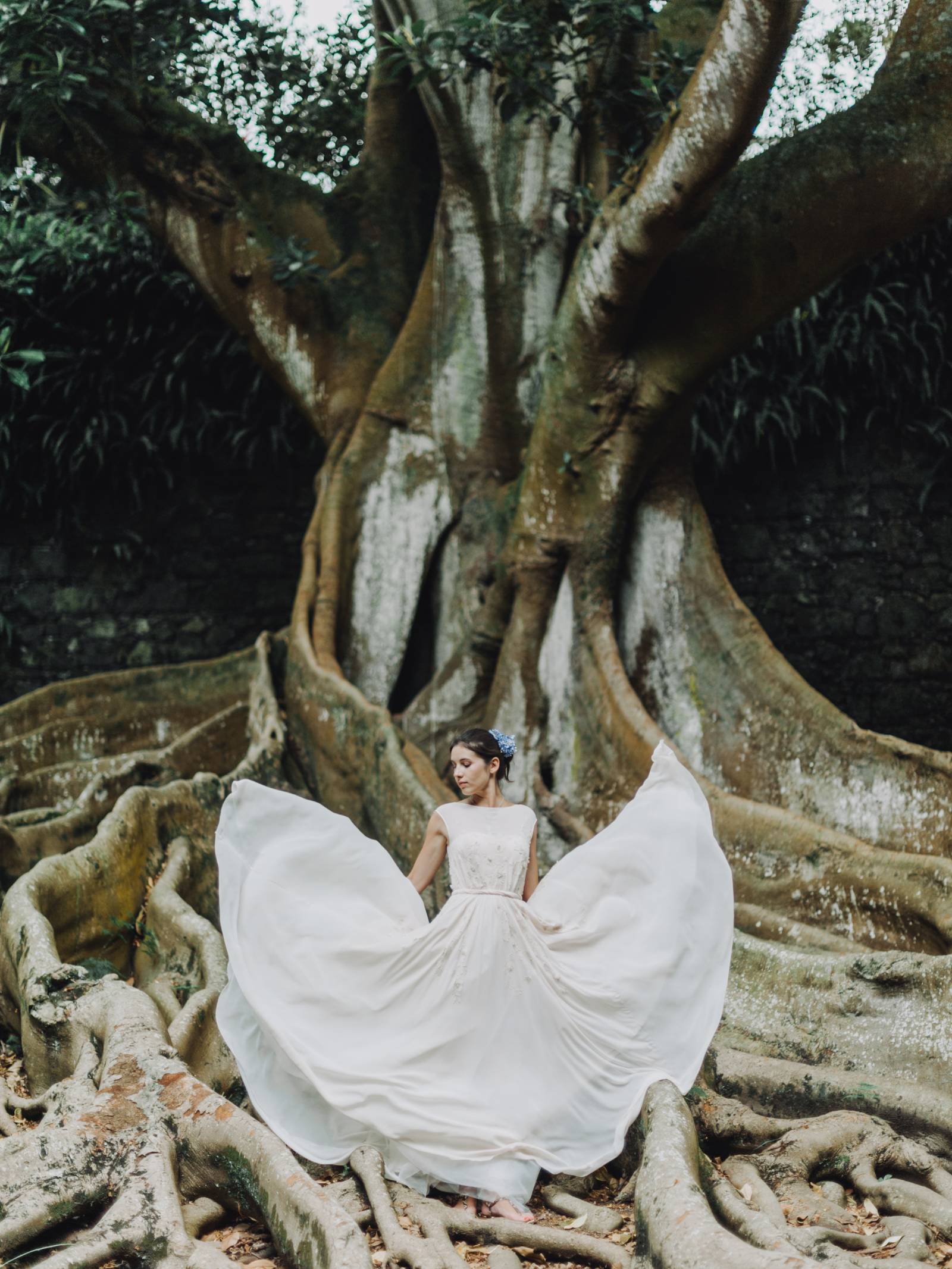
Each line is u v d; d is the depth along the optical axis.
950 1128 3.72
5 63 6.23
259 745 6.27
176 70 7.23
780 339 8.09
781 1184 3.49
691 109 5.18
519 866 3.71
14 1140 3.19
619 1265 2.96
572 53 6.28
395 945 3.59
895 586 8.09
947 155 5.88
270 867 3.74
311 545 6.95
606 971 3.67
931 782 5.74
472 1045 3.49
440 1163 3.35
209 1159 3.20
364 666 6.79
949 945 4.77
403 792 5.82
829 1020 4.31
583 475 6.39
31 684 8.84
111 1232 2.88
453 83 6.63
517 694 6.38
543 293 6.87
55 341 8.80
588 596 6.40
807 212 6.00
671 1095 3.39
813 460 8.20
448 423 6.95
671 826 3.89
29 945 4.31
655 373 6.23
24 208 8.70
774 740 6.16
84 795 5.95
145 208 7.28
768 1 4.74
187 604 8.86
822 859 5.29
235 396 8.90
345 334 7.34
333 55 8.27
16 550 8.91
